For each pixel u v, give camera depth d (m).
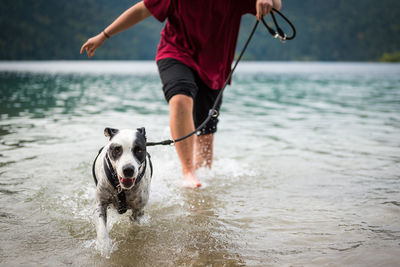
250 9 3.94
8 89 13.05
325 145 5.49
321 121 7.50
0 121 6.75
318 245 2.60
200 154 4.39
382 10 135.62
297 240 2.69
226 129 6.72
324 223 2.97
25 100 10.01
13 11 95.00
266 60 111.69
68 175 4.01
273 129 6.71
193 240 2.72
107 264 2.36
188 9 3.78
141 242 2.70
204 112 4.23
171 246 2.63
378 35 123.44
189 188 3.87
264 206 3.38
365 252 2.46
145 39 110.81
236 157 4.93
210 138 4.35
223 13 3.84
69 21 101.44
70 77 21.55
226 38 4.00
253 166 4.56
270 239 2.72
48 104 9.30
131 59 105.12
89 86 15.20
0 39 85.81
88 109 8.57
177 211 3.29
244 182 4.04
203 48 3.95
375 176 4.07
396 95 12.35
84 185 3.77
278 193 3.70
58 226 2.90
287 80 20.67
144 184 2.86
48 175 3.98
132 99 10.85
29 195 3.45
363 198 3.47
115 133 2.80
